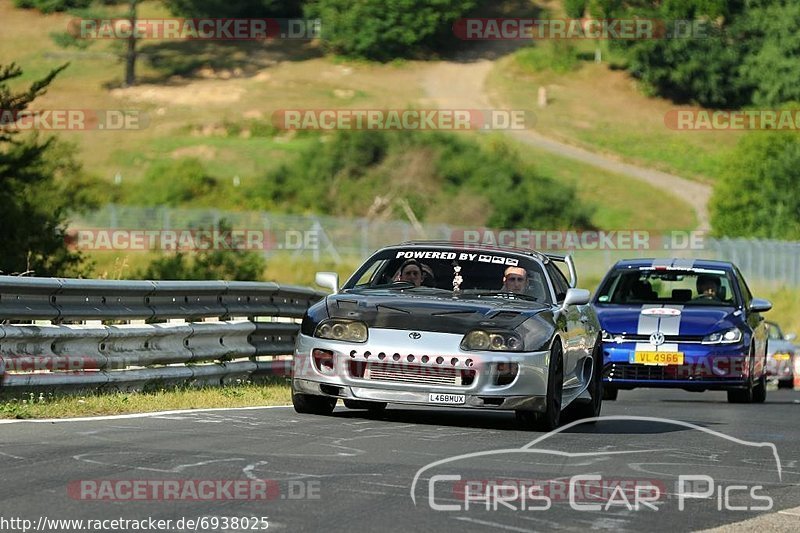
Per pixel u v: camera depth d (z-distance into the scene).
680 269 60.31
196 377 46.91
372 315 37.72
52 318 40.09
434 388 36.47
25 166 84.12
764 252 175.62
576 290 40.91
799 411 51.34
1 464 26.78
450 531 21.75
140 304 44.62
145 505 22.95
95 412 37.22
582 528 22.55
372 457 29.84
